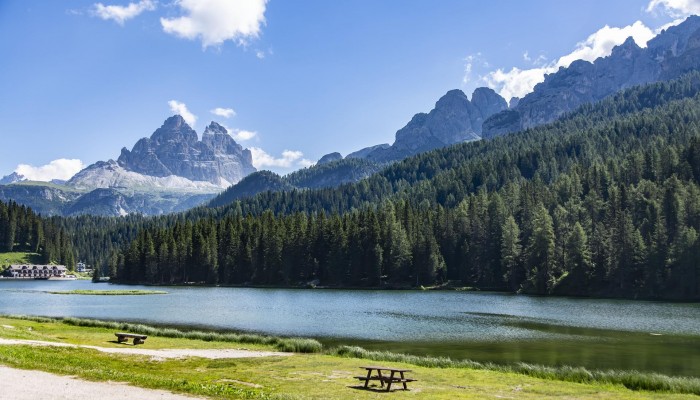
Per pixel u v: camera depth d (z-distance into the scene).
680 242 138.25
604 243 152.88
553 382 35.19
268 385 31.19
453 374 37.19
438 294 154.00
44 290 175.12
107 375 27.59
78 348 42.28
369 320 82.69
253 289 184.88
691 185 164.25
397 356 44.94
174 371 34.84
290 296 145.25
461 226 198.50
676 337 64.50
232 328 72.81
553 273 158.38
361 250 195.75
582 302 123.31
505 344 58.59
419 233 194.25
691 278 134.25
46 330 56.72
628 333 68.19
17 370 27.48
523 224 188.38
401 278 190.88
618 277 145.88
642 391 33.53
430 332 68.81
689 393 33.31
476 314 93.12
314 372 36.06
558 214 174.12
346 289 183.25
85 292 156.00
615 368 44.72
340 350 47.66
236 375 34.16
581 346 57.19
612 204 176.25
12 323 60.75
